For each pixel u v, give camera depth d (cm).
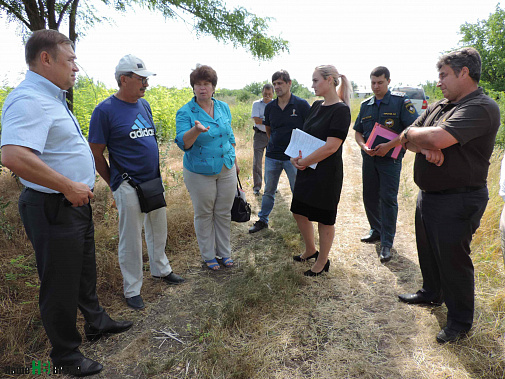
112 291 281
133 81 240
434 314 246
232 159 311
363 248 359
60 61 174
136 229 260
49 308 185
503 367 193
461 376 190
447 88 208
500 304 240
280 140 386
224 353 210
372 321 241
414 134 212
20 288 260
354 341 221
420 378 190
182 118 286
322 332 230
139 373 199
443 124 200
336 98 272
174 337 228
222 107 307
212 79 279
